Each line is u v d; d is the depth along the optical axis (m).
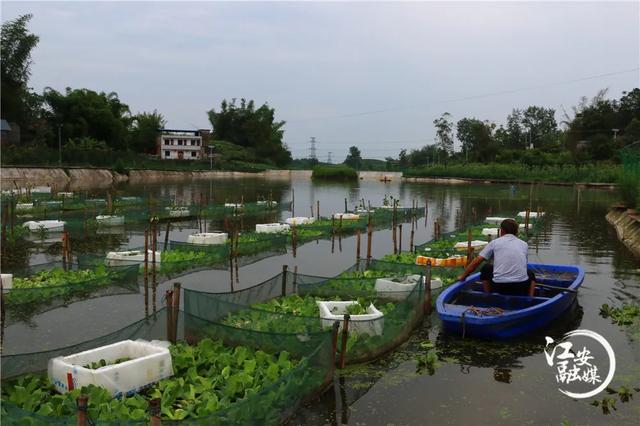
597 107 81.19
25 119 66.94
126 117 93.69
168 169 77.38
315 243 20.08
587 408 6.97
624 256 17.94
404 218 28.58
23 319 10.53
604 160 69.19
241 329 8.05
